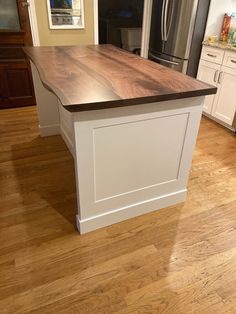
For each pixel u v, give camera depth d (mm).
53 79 1427
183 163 1713
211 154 2510
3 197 1889
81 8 3258
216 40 3088
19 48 3152
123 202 1657
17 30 3066
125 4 5469
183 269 1412
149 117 1402
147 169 1610
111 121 1307
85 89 1290
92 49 2289
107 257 1471
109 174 1494
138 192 1674
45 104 2562
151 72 1629
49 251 1493
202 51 3076
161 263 1441
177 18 2986
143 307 1228
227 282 1350
